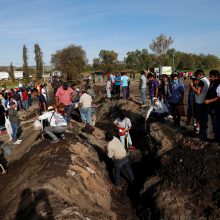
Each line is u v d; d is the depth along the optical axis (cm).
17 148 1293
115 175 914
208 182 729
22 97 2408
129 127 1141
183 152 861
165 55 5972
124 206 841
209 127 977
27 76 8812
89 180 838
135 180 977
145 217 766
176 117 1098
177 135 970
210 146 830
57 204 649
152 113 1160
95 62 7612
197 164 789
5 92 2175
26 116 2166
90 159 981
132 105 1738
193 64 6219
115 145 902
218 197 685
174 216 693
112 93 2280
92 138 1291
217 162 768
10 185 861
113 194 883
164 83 1309
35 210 632
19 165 994
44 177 763
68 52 5825
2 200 789
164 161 883
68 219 599
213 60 6438
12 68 9256
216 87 820
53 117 984
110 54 7262
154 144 1034
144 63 6919
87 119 1494
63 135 1025
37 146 1030
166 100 1296
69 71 5753
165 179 823
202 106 891
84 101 1479
